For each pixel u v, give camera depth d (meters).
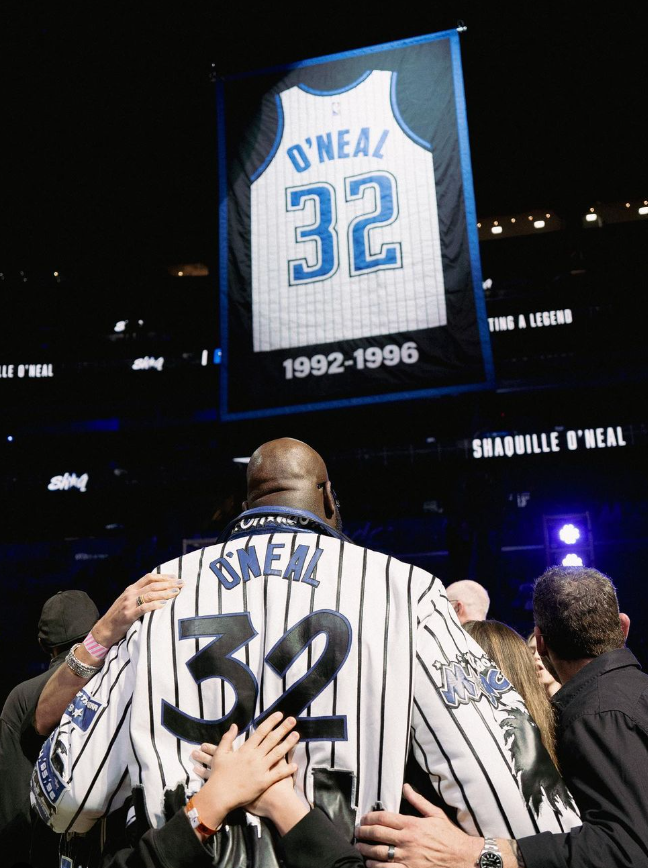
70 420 15.10
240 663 1.20
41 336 14.80
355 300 5.92
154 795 1.12
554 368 13.81
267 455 1.47
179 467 15.28
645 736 1.44
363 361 5.79
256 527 1.37
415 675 1.18
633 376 13.63
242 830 1.09
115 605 1.39
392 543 15.84
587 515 9.81
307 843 1.06
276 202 6.21
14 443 15.42
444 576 15.41
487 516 13.70
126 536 16.22
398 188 6.00
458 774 1.14
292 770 1.12
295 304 6.01
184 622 1.25
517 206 13.31
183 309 14.80
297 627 1.21
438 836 1.12
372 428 14.67
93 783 1.20
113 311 14.82
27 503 15.58
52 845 1.82
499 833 1.13
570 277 13.80
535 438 13.66
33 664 15.27
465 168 5.91
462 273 5.77
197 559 1.35
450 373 5.66
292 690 1.17
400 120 6.12
